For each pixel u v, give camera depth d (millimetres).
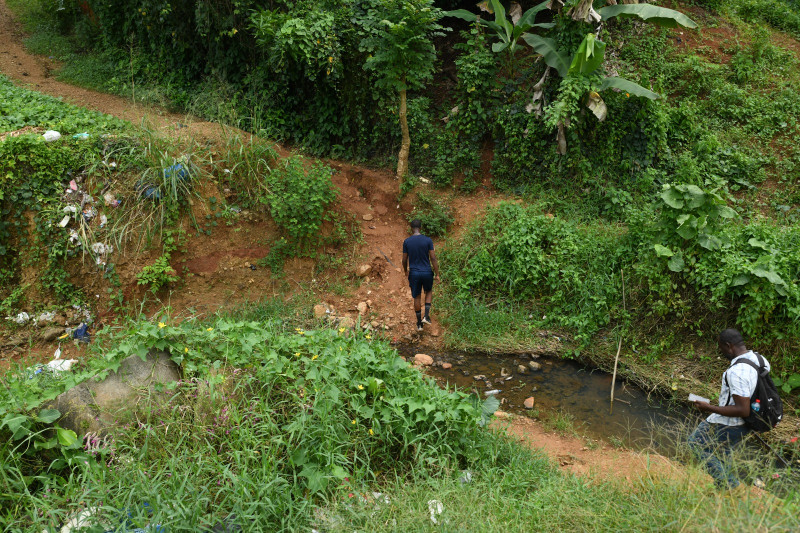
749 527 3266
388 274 9383
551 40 9656
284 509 4023
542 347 8070
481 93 10195
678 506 3764
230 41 11328
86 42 14062
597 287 8195
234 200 9141
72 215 8062
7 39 14180
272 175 9117
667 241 7758
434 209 9914
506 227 9062
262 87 11047
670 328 7648
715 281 7199
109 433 4375
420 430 4988
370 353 5453
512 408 6832
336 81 10492
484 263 8953
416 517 3889
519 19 10547
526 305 8703
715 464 4434
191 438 4461
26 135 8016
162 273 8266
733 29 12961
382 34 8938
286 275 9086
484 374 7590
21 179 7922
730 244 7406
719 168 10008
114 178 8336
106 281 8102
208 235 8805
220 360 5277
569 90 8852
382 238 9859
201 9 10859
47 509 3703
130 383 4766
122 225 8188
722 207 7508
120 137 8641
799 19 13633
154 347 5066
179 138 9078
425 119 10594
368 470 4512
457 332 8375
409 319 8711
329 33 9789
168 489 3988
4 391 4523
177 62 12406
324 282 9180
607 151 9734
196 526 3713
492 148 10625
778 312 6898
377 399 5094
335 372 5109
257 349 5383
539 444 6051
